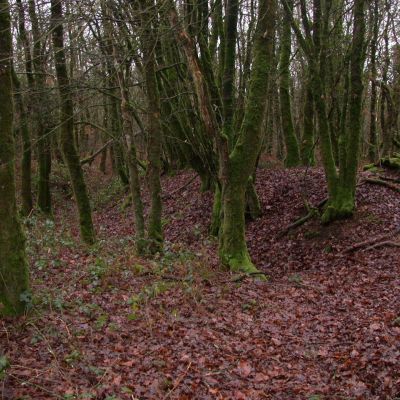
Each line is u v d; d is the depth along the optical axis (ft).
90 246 40.57
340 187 47.06
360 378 19.79
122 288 28.53
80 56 43.60
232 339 23.27
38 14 34.63
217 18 57.57
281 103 74.95
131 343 21.39
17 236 22.11
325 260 41.32
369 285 32.01
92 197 92.68
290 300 29.78
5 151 21.57
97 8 32.83
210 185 65.46
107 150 120.06
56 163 97.30
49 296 23.77
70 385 16.98
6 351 19.15
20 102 51.39
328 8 51.75
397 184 52.29
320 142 47.32
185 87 54.19
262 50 35.47
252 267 35.78
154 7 36.22
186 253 36.42
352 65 43.65
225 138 35.76
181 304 26.78
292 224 49.65
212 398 17.80
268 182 63.36
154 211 42.16
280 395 18.65
